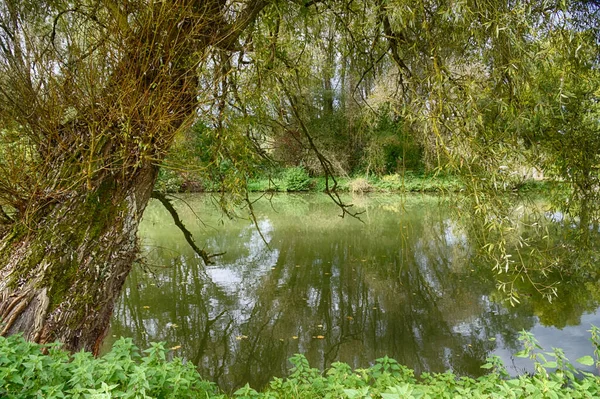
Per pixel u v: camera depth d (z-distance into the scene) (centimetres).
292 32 337
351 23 361
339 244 1038
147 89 229
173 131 255
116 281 256
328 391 232
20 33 257
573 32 238
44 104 246
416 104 255
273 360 468
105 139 252
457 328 537
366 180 2016
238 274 782
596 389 191
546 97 246
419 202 1859
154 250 958
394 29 256
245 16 280
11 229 258
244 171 328
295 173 2172
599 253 378
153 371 178
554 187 356
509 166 248
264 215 1559
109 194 258
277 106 353
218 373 443
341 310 611
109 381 169
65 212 247
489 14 233
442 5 246
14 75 248
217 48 261
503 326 529
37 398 149
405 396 138
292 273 789
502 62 246
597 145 324
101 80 240
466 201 267
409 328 546
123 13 235
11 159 247
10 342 169
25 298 221
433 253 931
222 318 581
